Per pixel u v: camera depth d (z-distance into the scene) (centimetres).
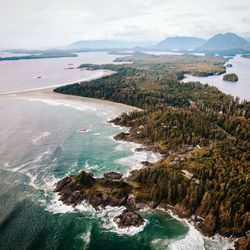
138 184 13025
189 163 13925
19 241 9731
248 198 10956
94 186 12725
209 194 11075
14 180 13350
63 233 10238
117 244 9881
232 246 9812
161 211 11538
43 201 11881
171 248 9744
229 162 13725
